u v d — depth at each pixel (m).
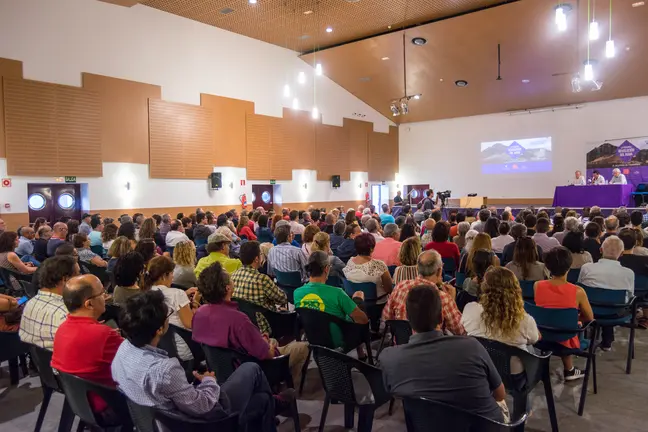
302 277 4.36
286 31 12.02
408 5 10.20
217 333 2.36
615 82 12.55
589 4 9.34
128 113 10.10
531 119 15.14
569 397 3.01
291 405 2.46
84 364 2.01
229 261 3.90
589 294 3.38
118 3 9.75
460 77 13.45
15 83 8.40
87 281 2.08
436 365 1.71
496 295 2.36
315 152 14.63
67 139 9.14
